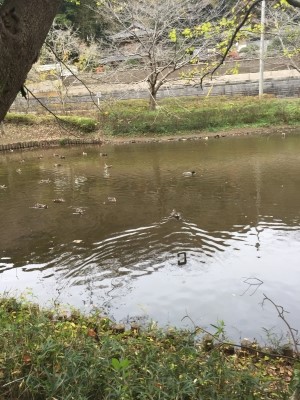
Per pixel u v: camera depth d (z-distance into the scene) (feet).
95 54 83.51
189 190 38.88
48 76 103.45
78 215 32.65
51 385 9.38
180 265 23.00
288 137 67.10
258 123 77.92
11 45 7.16
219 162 50.85
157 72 71.61
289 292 19.72
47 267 23.66
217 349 11.82
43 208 34.96
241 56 106.22
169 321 17.67
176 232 27.86
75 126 78.64
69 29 87.35
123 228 29.14
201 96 93.04
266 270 21.99
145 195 37.88
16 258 25.05
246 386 9.88
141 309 18.76
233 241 25.99
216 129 76.69
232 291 19.99
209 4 78.18
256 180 41.06
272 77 95.45
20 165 56.59
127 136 76.64
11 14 7.18
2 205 36.73
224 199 35.19
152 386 9.48
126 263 23.66
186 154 57.98
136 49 82.58
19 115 82.69
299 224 28.25
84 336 11.94
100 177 46.50
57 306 17.30
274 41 94.43
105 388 9.41
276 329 16.78
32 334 11.35
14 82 7.45
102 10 85.71
